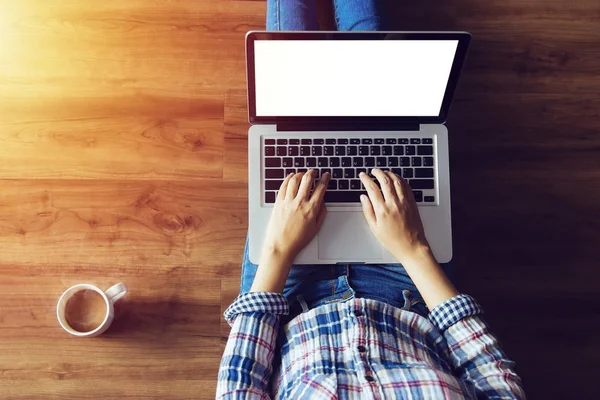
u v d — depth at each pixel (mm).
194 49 1174
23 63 1152
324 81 840
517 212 1186
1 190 1123
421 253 830
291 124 900
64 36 1161
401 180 881
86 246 1121
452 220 1177
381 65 823
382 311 733
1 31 1155
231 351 706
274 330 732
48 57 1156
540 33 1226
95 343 1097
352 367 666
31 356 1089
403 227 842
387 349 692
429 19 1212
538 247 1181
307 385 639
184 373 1103
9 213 1120
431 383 615
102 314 1066
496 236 1179
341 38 787
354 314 718
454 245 1171
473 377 690
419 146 913
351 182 902
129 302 1111
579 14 1231
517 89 1212
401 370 640
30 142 1136
